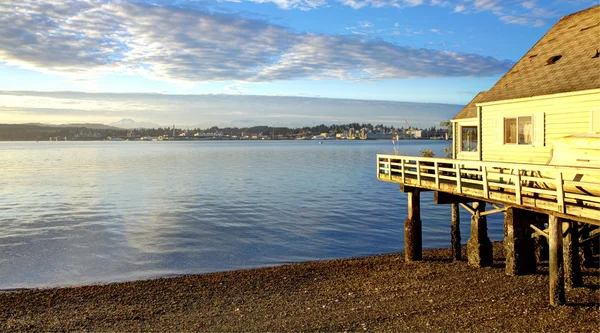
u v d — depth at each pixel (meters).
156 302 15.09
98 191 49.66
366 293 15.13
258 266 20.89
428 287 15.12
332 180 60.09
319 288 16.17
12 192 49.06
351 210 36.09
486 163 13.61
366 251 23.59
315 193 46.56
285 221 31.70
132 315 13.82
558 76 16.56
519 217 15.05
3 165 95.44
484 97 19.22
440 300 13.56
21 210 37.06
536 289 13.69
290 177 64.81
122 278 19.03
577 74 15.73
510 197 12.83
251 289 16.38
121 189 51.47
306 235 27.31
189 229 29.19
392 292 14.98
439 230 28.39
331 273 18.23
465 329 11.16
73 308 14.62
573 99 15.15
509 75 19.52
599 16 18.55
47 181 61.12
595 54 16.23
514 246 15.09
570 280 13.95
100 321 13.34
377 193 46.47
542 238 18.02
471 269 16.95
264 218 32.94
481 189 14.14
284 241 25.84
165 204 39.94
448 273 16.72
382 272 17.88
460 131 21.89
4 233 28.16
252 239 26.34
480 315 12.00
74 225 30.70
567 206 10.88
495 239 25.92
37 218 33.38
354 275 17.75
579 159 12.79
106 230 29.05
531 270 15.28
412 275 16.91
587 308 11.93
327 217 33.12
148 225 30.61
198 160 113.44
